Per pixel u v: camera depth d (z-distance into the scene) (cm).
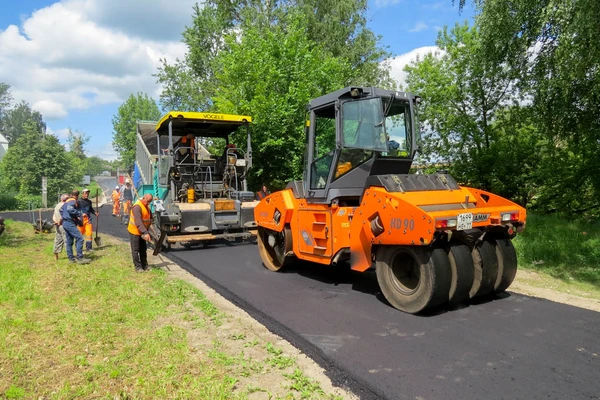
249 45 1506
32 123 3828
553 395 344
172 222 990
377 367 394
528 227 1060
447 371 385
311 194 692
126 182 1702
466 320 512
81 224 898
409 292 545
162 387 361
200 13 2302
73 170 4012
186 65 2377
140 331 492
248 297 623
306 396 349
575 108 983
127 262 881
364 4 2223
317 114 697
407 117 656
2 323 511
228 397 345
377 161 614
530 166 1370
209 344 455
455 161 1516
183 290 656
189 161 1145
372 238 568
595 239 875
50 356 425
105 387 364
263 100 1336
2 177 3694
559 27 865
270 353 431
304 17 1809
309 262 862
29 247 1100
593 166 1097
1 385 368
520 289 649
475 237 546
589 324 497
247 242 1114
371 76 2177
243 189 1166
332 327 496
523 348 432
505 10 972
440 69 1528
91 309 569
